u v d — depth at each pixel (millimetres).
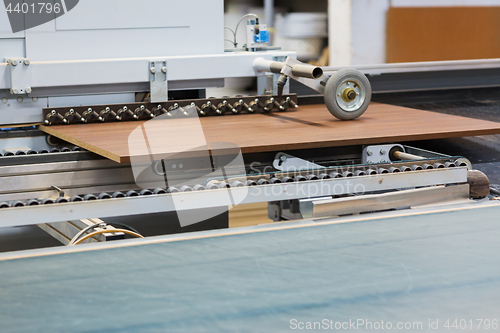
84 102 3504
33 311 1261
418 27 5641
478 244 1697
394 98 5758
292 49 5316
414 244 1698
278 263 1548
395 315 1254
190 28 3727
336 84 3461
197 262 1558
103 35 3518
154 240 1745
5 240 2617
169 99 3826
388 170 2229
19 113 3338
